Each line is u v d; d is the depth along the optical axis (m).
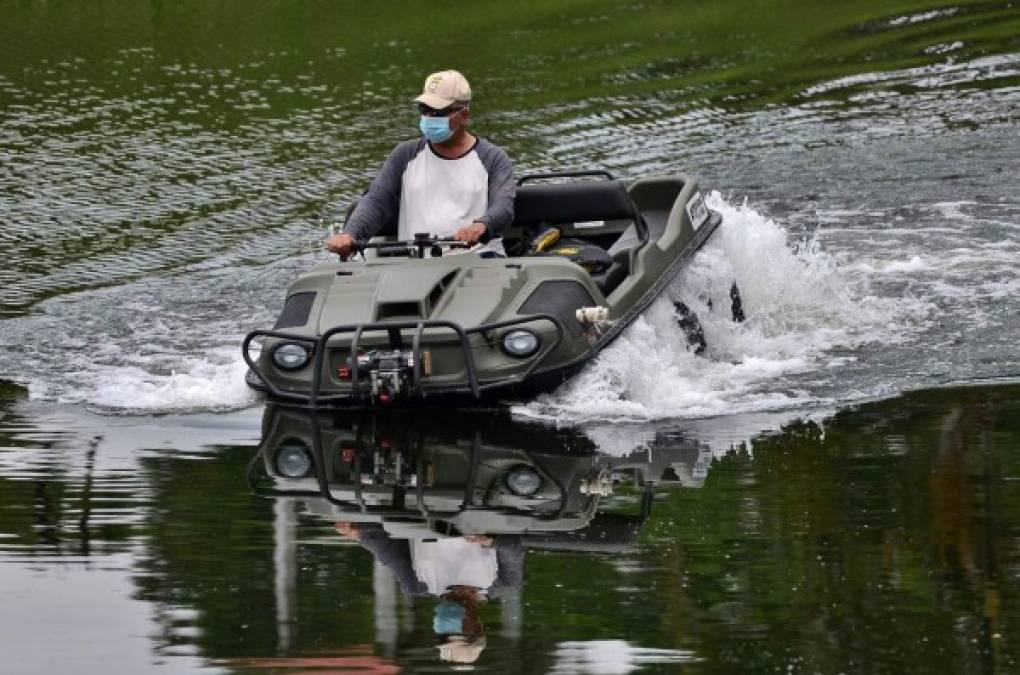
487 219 25.48
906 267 32.09
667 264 26.69
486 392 22.92
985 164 39.81
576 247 26.34
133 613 15.60
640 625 15.02
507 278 23.88
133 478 20.41
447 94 25.59
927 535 17.39
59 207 38.06
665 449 21.30
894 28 55.03
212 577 16.61
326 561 17.06
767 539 17.47
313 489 19.86
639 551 17.16
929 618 15.12
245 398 24.77
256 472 20.64
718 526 17.95
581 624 15.12
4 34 57.25
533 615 15.39
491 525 18.22
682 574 16.41
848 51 52.41
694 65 51.25
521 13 59.75
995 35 53.25
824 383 24.77
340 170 40.66
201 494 19.67
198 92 48.84
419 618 15.34
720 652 14.38
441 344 22.89
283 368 23.64
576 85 48.94
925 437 21.39
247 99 48.00
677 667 14.05
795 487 19.33
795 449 21.06
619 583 16.17
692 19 57.91
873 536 17.42
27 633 15.12
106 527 18.33
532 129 44.12
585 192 27.44
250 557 17.22
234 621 15.33
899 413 22.77
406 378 22.78
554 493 19.44
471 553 17.22
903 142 42.06
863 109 45.56
